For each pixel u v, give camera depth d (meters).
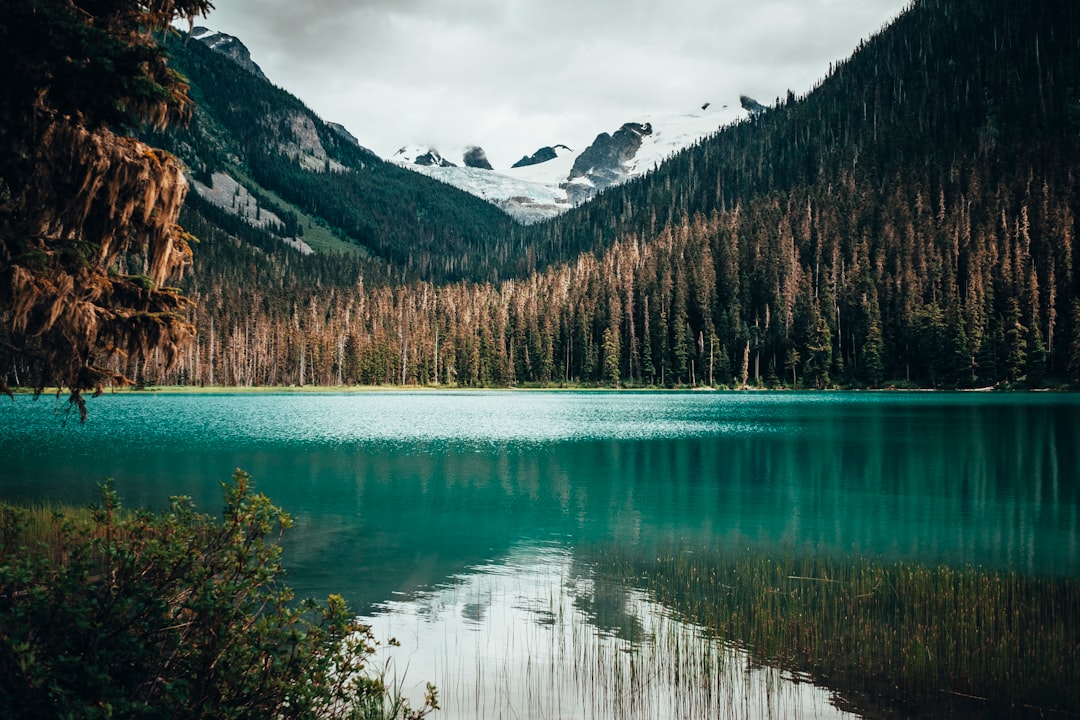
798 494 27.59
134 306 8.96
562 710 8.84
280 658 5.61
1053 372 112.00
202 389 147.38
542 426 59.69
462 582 15.16
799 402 94.44
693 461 37.38
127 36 8.59
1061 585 14.66
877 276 131.50
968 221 148.12
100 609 5.38
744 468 34.91
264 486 28.70
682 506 25.12
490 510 24.19
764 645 11.12
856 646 11.01
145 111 8.52
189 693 5.28
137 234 8.96
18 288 7.48
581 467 34.94
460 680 9.75
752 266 151.88
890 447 43.03
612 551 18.27
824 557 17.59
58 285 7.77
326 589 14.56
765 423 60.59
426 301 189.88
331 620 6.09
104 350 8.72
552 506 24.97
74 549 5.73
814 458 38.38
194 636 5.61
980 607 12.92
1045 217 140.38
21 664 4.48
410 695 9.23
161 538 5.96
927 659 10.50
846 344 129.50
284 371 157.75
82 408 8.95
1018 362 108.50
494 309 161.12
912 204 170.12
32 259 7.53
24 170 7.99
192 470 32.25
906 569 16.17
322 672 5.78
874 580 14.98
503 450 42.16
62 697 4.66
